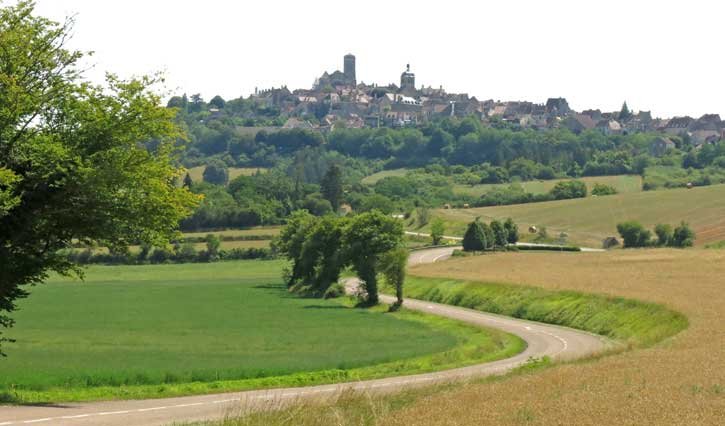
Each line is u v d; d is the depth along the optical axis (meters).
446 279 140.12
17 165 40.94
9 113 39.94
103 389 45.78
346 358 65.00
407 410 31.56
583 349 72.12
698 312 77.56
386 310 118.44
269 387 49.09
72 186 41.31
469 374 53.22
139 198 43.53
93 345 76.25
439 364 62.75
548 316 101.62
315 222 157.12
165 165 44.69
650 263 146.25
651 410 30.62
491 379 43.03
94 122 42.28
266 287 159.88
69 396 42.53
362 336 85.44
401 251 120.25
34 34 41.84
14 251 42.62
